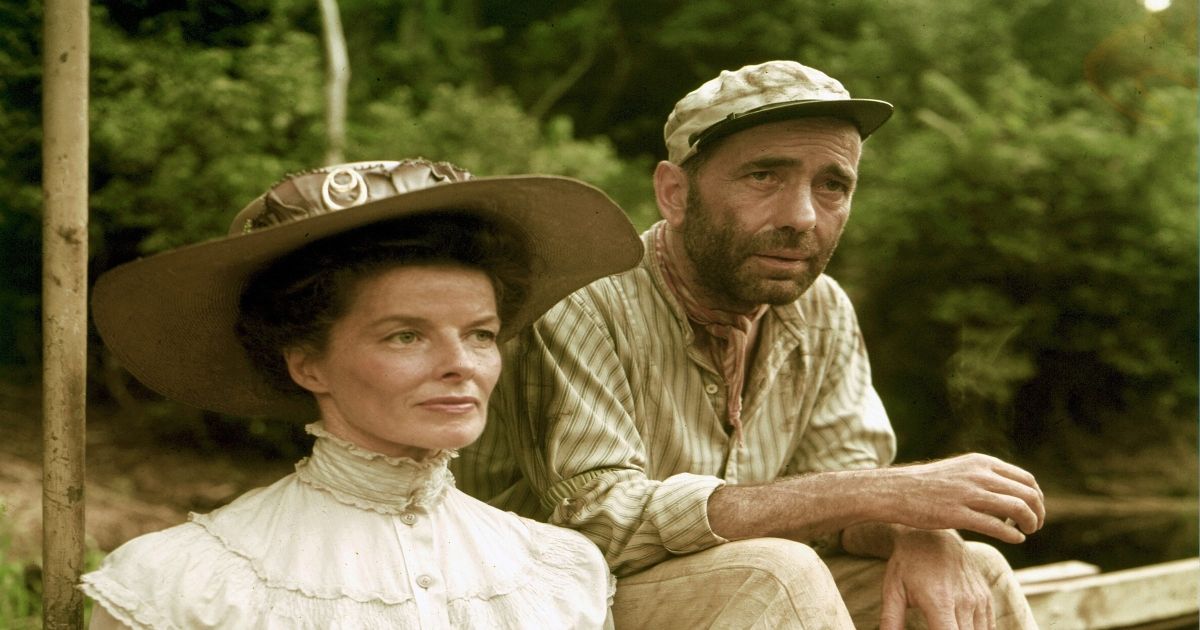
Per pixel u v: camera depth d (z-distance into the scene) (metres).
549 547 1.62
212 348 1.61
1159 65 11.21
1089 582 2.99
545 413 1.95
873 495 1.72
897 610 1.81
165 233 7.41
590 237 1.64
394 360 1.42
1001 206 9.92
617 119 13.27
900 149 10.33
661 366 2.02
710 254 1.95
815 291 2.18
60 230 1.59
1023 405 10.64
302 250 1.43
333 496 1.48
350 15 11.24
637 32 13.11
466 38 12.57
